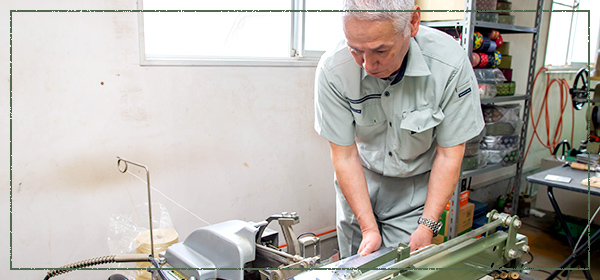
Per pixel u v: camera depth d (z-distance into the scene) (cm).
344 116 113
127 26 143
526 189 342
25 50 125
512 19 221
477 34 199
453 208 209
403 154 120
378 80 106
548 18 322
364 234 113
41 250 138
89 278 149
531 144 345
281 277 76
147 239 113
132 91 148
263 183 194
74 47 133
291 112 198
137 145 152
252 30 189
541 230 292
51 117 133
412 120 106
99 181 146
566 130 387
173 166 163
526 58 310
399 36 79
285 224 89
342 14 78
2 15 120
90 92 139
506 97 226
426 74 100
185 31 167
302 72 198
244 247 77
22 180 130
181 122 162
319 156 215
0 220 128
